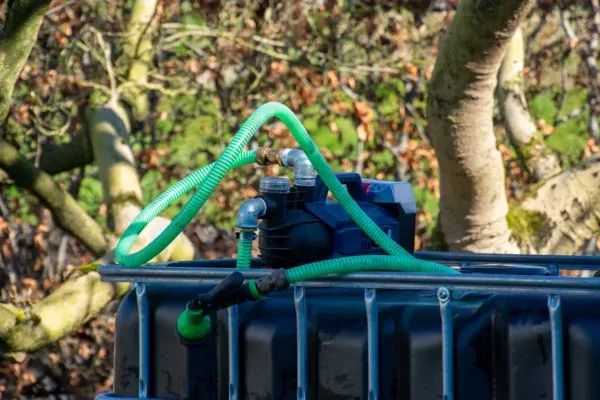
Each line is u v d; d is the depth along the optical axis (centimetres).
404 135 1552
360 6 1512
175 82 1520
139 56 1420
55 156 1351
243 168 1518
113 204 1206
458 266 652
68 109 1425
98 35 1344
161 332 511
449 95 969
